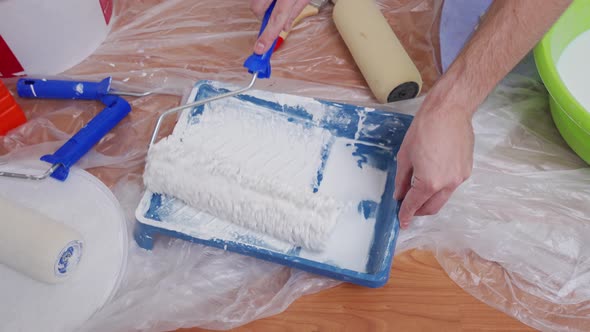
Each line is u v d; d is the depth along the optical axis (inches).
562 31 30.2
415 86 31.3
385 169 29.2
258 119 30.2
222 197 26.1
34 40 30.8
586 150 28.6
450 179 23.7
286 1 25.9
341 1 33.4
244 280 27.0
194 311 26.0
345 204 27.8
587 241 28.1
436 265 27.4
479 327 25.6
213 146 28.9
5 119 30.8
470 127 25.0
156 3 36.5
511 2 24.6
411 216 25.2
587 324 25.7
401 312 25.9
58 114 32.2
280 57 34.6
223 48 35.0
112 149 31.0
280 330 25.5
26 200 28.5
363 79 33.8
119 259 27.1
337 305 26.1
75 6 31.1
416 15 36.1
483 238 28.0
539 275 27.1
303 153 29.4
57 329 25.1
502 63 25.1
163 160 26.8
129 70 33.9
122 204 29.2
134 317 25.6
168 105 32.6
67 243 25.2
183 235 25.6
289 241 26.1
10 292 26.1
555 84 26.0
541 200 29.4
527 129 31.8
